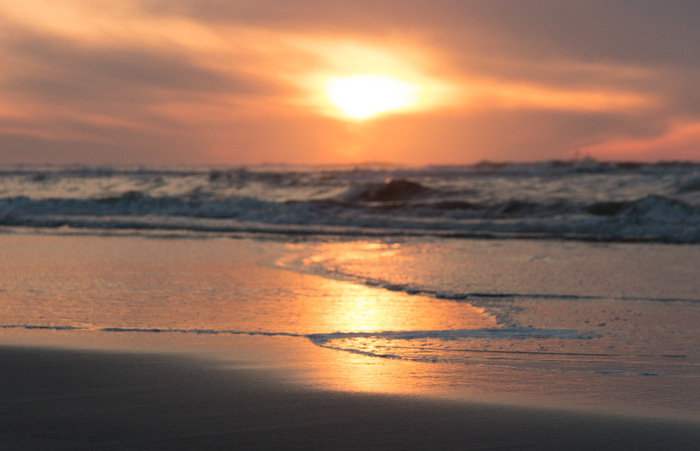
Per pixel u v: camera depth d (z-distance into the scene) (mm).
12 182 39594
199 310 7414
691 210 21297
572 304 7980
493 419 3543
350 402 3863
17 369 4613
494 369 4930
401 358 5277
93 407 3686
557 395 4133
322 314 7289
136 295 8320
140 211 24266
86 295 8258
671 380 4605
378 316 7203
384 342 5910
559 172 39125
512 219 22750
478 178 37156
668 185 27703
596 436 3254
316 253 13602
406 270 10977
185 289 8859
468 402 3906
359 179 40562
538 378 4641
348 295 8555
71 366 4727
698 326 6715
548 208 24141
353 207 25875
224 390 4117
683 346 5840
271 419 3492
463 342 5953
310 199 29484
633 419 3566
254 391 4102
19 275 9875
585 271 10852
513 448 3066
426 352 5531
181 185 36125
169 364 4848
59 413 3559
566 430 3350
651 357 5426
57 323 6547
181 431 3270
